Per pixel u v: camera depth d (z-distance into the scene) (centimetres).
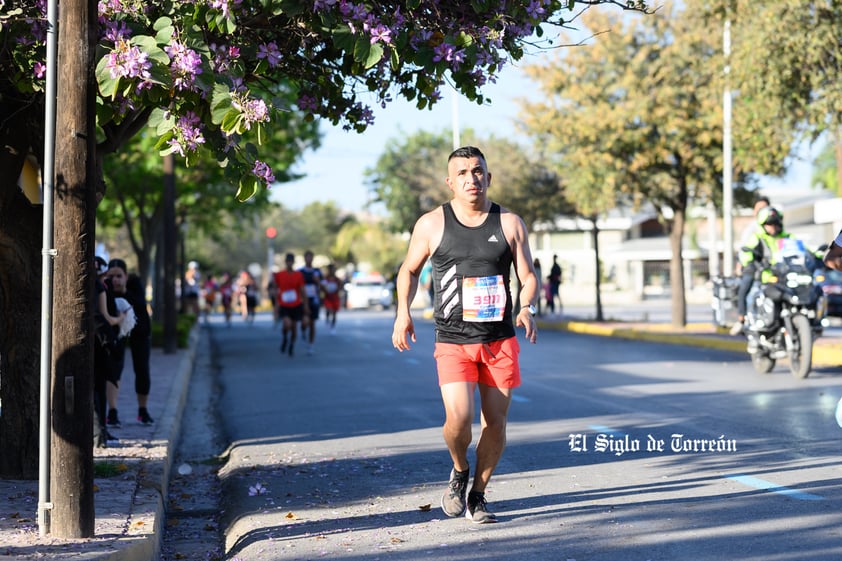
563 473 1107
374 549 812
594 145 3581
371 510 963
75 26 793
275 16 945
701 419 1477
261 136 807
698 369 2280
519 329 4453
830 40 2286
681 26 3425
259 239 12525
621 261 9394
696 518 870
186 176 3891
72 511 810
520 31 950
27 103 1013
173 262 3081
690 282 8619
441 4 941
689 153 3481
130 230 3959
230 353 3338
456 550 796
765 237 2047
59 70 796
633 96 3425
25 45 910
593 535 824
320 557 798
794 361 1980
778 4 2291
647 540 802
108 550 765
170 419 1617
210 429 1736
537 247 9444
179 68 803
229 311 5594
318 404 1870
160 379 2275
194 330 4734
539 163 5272
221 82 821
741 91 2684
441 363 862
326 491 1070
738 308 2088
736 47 2619
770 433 1324
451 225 854
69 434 808
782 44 2333
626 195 4006
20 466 1084
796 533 805
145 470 1176
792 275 1955
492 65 934
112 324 1370
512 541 816
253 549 838
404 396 1947
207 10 840
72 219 798
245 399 2027
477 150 859
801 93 2467
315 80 1076
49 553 755
